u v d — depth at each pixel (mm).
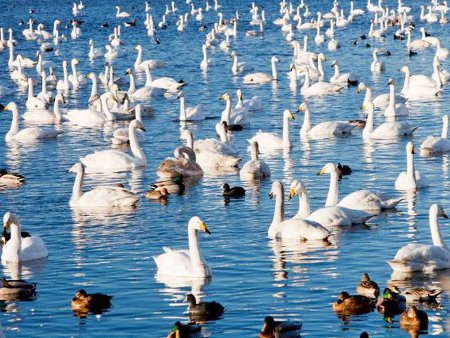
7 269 37031
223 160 56281
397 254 35094
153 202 47938
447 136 64062
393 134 64438
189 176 54156
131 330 30109
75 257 38406
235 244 39375
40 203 48312
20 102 89875
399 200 44656
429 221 40125
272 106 81625
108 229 42719
